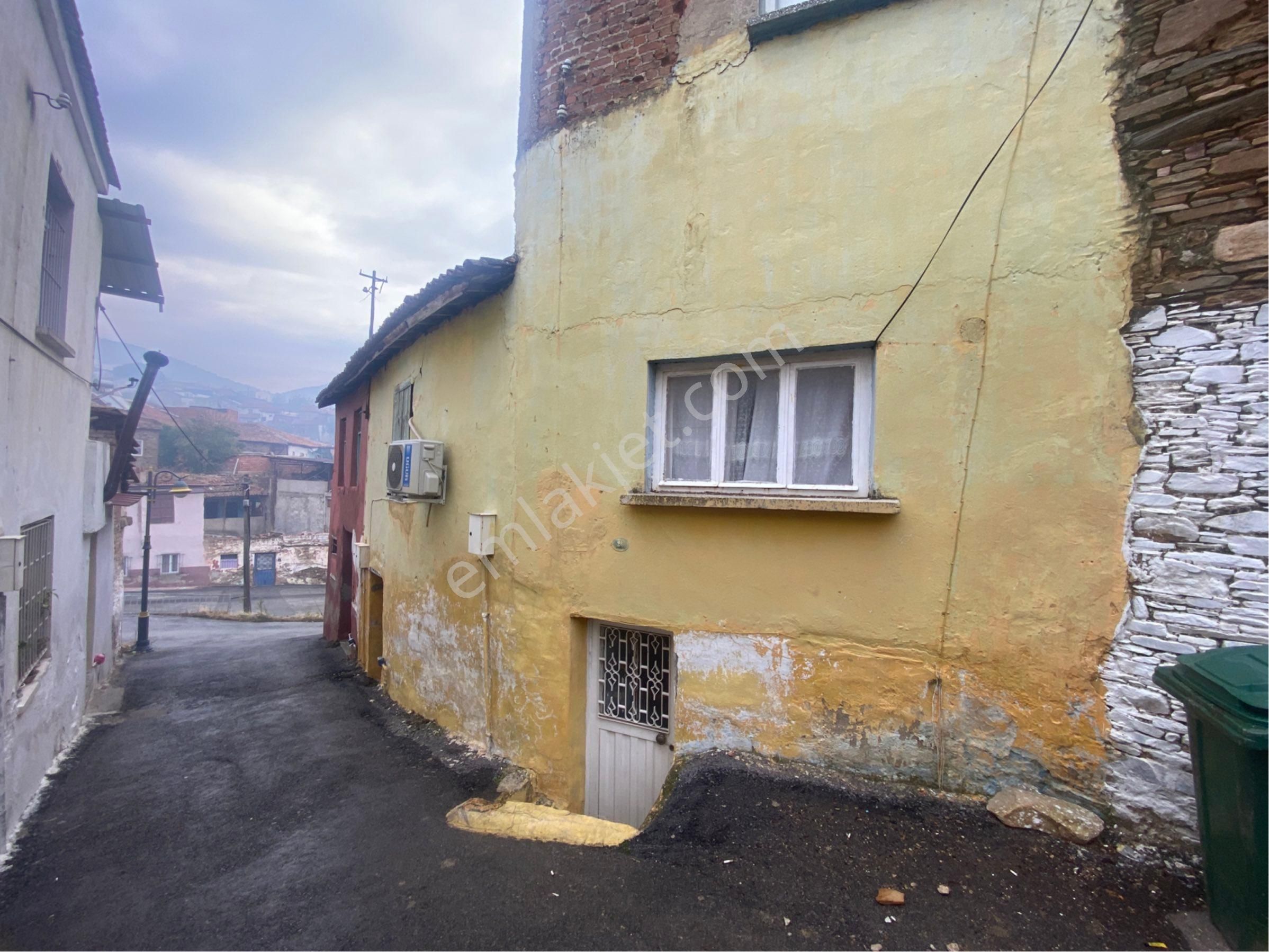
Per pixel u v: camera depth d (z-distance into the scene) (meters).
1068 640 3.44
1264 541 2.99
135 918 3.45
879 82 4.02
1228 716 2.35
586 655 5.30
